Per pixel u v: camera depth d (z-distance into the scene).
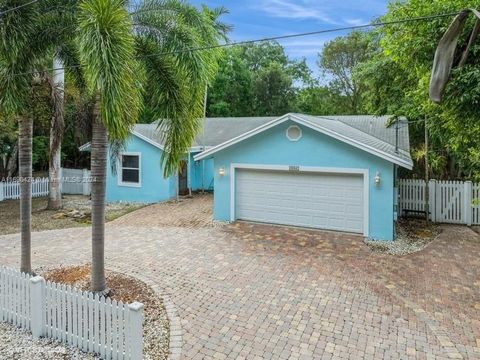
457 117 8.47
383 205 11.80
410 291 7.87
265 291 7.82
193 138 8.30
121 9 6.21
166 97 7.84
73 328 5.86
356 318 6.69
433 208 14.51
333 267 9.27
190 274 8.74
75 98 13.52
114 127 5.87
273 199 13.59
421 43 8.93
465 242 11.66
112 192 19.31
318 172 12.73
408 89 14.74
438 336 6.10
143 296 7.54
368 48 32.38
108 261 9.65
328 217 12.78
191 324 6.43
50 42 7.48
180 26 7.44
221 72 34.78
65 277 8.48
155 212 16.05
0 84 7.22
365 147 11.64
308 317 6.71
